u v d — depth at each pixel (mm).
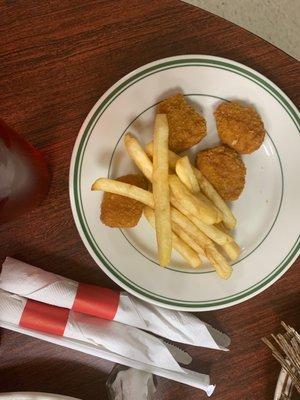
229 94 360
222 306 366
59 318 364
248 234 376
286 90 363
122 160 368
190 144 362
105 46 362
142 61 363
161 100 359
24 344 377
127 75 344
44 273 365
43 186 353
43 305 366
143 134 366
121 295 368
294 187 368
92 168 361
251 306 377
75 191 356
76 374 378
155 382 378
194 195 349
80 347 365
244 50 360
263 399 377
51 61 363
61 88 364
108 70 364
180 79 354
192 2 566
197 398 379
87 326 364
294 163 365
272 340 376
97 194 364
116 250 367
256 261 371
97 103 346
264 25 566
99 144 357
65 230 373
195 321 367
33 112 366
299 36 566
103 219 358
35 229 373
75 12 360
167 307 365
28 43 362
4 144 304
